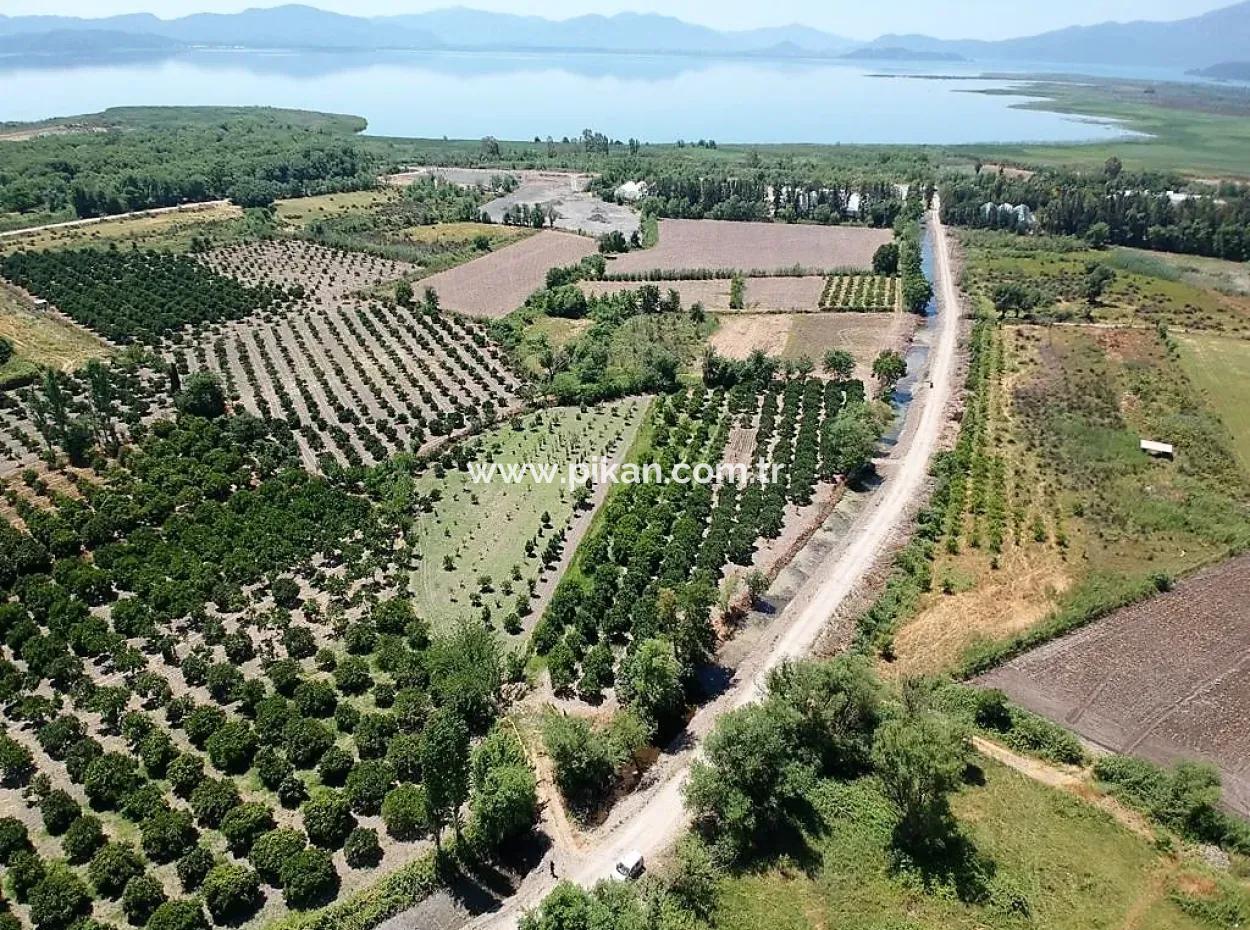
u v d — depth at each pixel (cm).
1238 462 12950
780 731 7425
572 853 6975
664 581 9956
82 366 15900
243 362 16700
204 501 11744
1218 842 6994
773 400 15212
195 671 8662
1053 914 6412
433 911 6488
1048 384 15762
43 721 8069
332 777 7581
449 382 16175
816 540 11294
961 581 10312
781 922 6366
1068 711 8325
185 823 6888
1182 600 9906
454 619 9756
